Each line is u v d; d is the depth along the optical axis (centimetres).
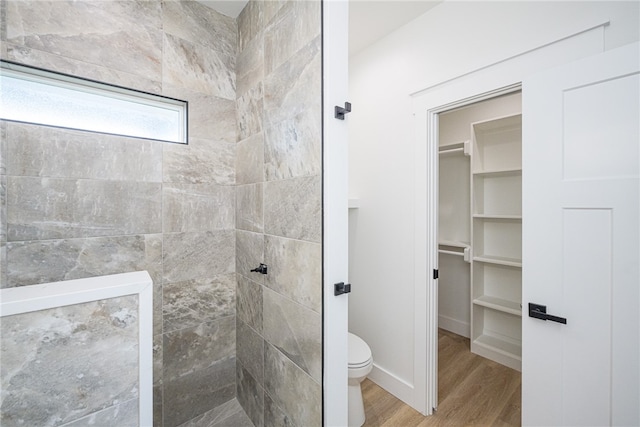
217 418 165
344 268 112
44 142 120
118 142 138
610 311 105
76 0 127
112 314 70
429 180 173
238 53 177
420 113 175
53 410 63
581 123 112
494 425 163
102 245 134
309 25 114
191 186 162
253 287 159
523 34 132
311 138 114
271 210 142
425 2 163
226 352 178
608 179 105
